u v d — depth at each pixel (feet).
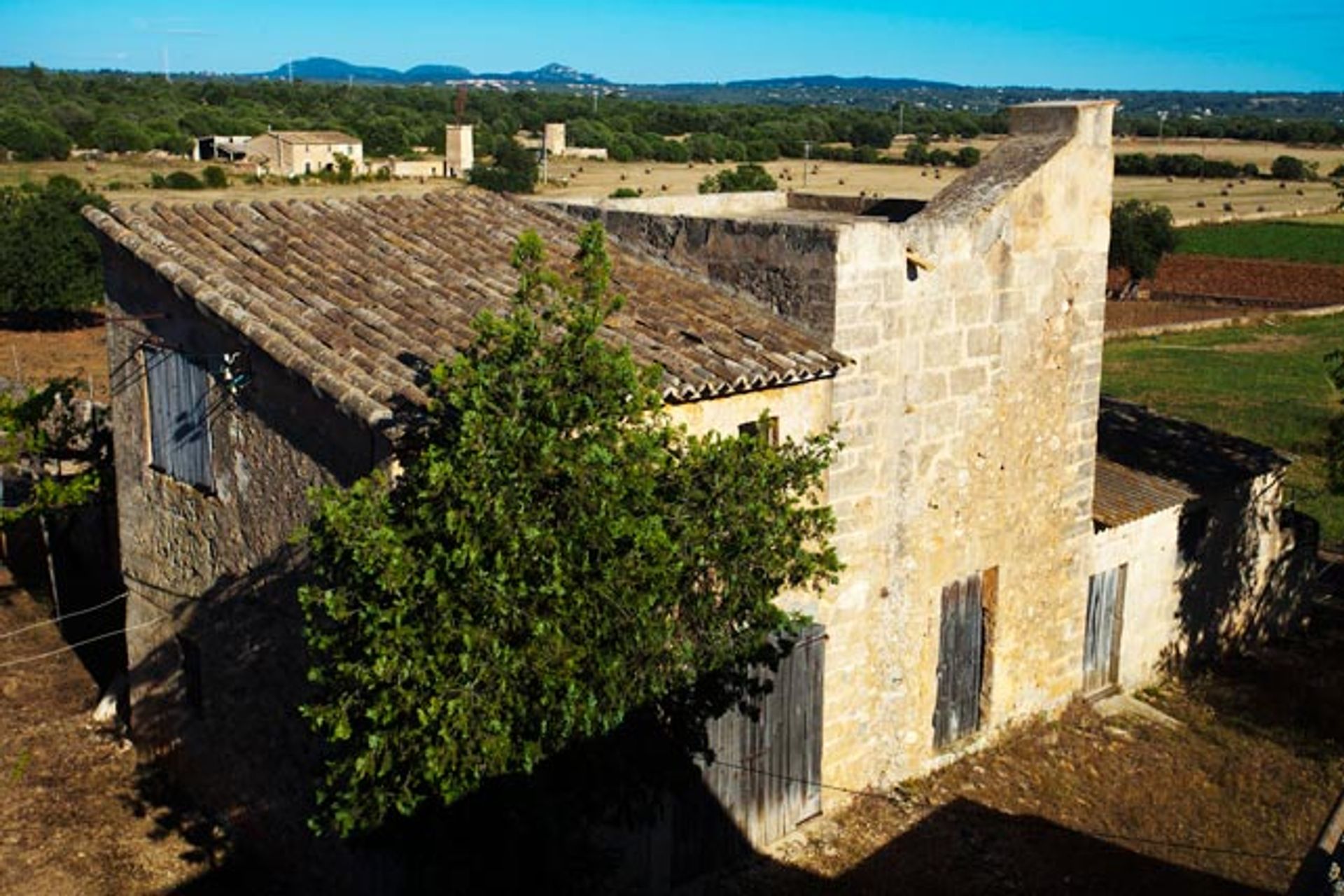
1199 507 56.13
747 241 41.01
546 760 28.37
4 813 42.11
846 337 39.11
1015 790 45.11
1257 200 319.68
